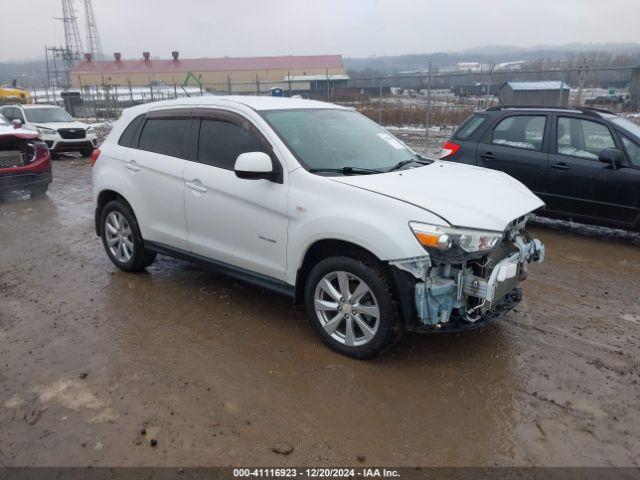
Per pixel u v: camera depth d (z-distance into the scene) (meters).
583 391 3.46
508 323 4.43
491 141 7.47
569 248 6.54
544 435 3.05
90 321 4.46
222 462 2.82
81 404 3.31
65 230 7.43
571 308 4.73
